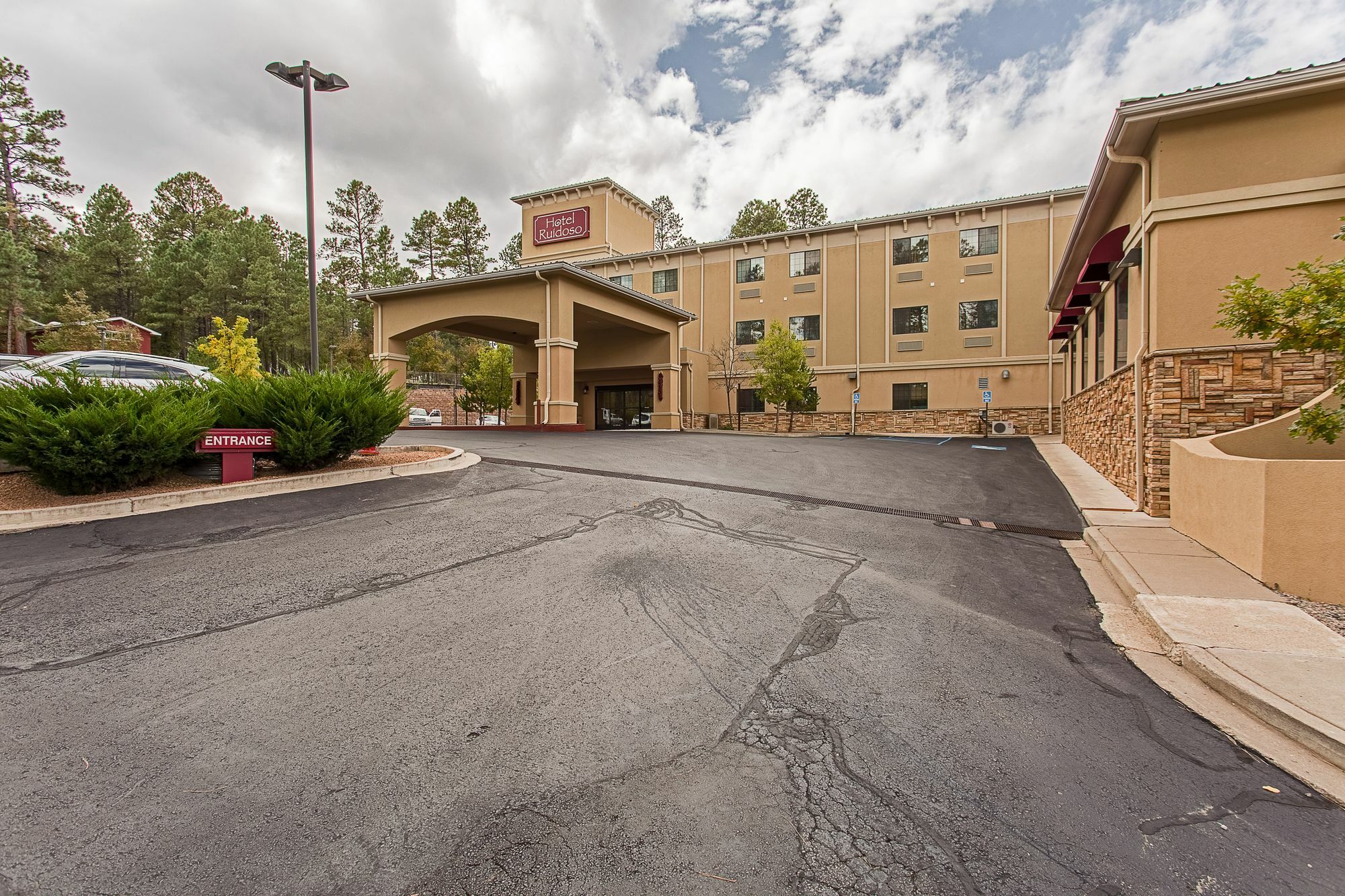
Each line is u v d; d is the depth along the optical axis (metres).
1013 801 2.26
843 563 5.24
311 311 11.48
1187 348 7.11
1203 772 2.48
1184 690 3.20
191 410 7.07
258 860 1.86
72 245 43.50
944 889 1.83
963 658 3.51
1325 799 2.33
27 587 4.13
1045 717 2.88
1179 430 7.14
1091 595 4.71
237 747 2.44
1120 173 8.16
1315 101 6.64
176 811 2.05
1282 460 4.64
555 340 17.53
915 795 2.27
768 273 27.42
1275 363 6.82
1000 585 4.85
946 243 24.44
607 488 8.08
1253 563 4.83
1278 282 6.77
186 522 5.84
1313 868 1.96
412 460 9.35
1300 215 6.71
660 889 1.79
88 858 1.84
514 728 2.64
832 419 26.06
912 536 6.20
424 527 5.93
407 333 19.84
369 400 8.47
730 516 6.73
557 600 4.18
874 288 25.52
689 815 2.12
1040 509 7.62
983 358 23.75
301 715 2.69
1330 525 4.39
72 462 6.04
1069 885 1.86
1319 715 2.76
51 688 2.85
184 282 43.03
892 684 3.17
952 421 24.12
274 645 3.38
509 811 2.12
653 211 33.94
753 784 2.31
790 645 3.60
